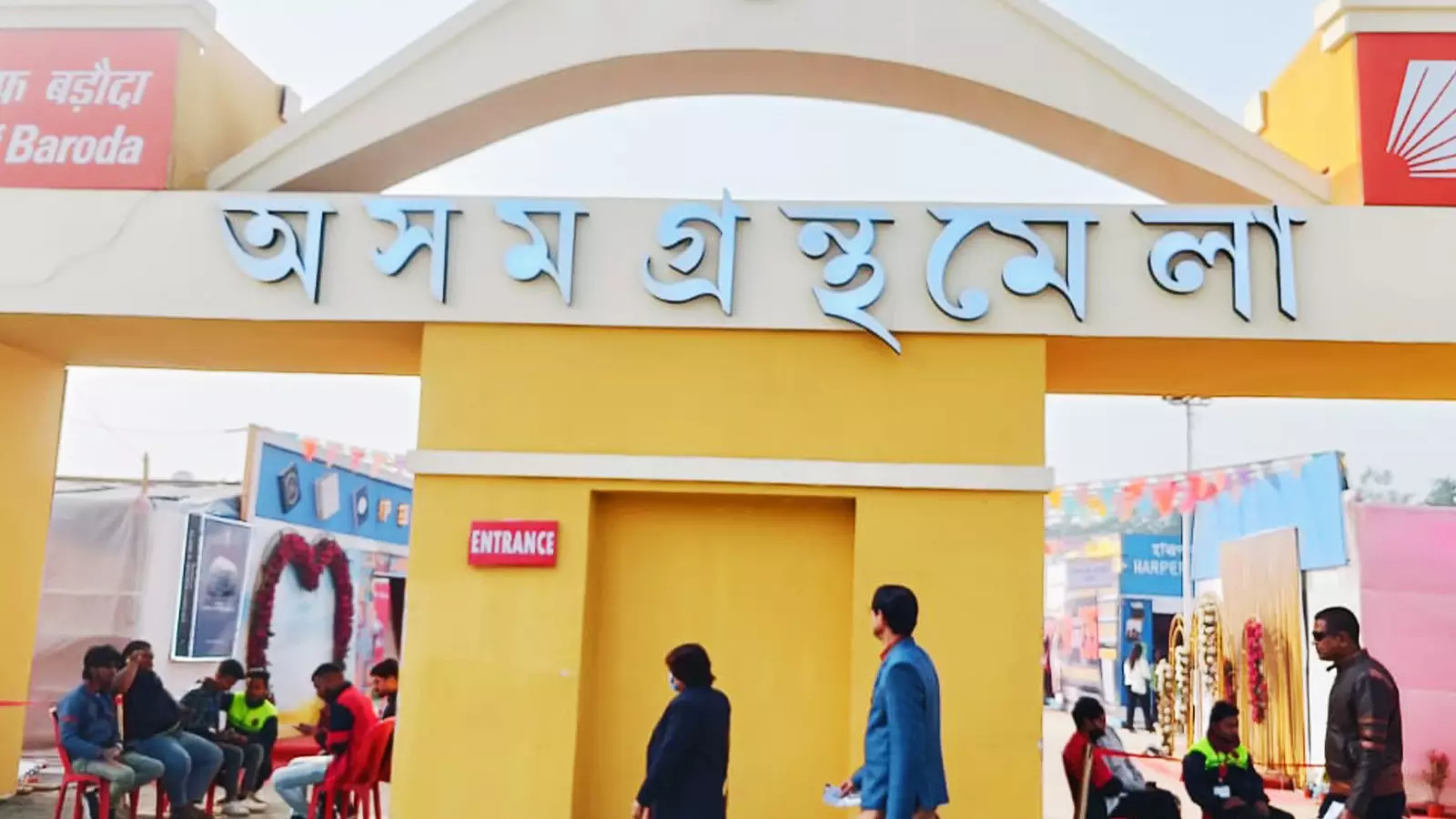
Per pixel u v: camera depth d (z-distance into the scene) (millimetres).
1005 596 7805
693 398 8180
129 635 13789
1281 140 9992
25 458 10148
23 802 10312
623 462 8102
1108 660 25656
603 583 8297
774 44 8781
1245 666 16375
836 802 5852
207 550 14555
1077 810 8812
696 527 8312
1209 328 8023
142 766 9383
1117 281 8094
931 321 8078
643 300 8258
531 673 7984
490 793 7879
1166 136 8766
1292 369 8891
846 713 8039
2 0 9094
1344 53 8656
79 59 9023
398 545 20016
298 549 16453
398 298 8453
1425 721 12891
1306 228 8125
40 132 8945
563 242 8344
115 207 8789
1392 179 8242
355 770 8930
